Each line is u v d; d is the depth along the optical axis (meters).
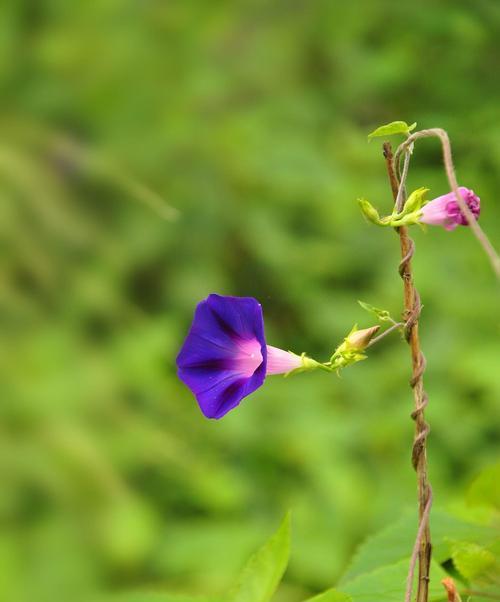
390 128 1.01
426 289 2.16
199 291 2.07
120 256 1.98
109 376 1.74
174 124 2.23
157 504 1.72
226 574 1.58
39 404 1.63
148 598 1.03
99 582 1.47
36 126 2.02
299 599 1.60
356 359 1.02
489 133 2.26
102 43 2.30
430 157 2.34
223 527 1.66
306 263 2.19
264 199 2.24
